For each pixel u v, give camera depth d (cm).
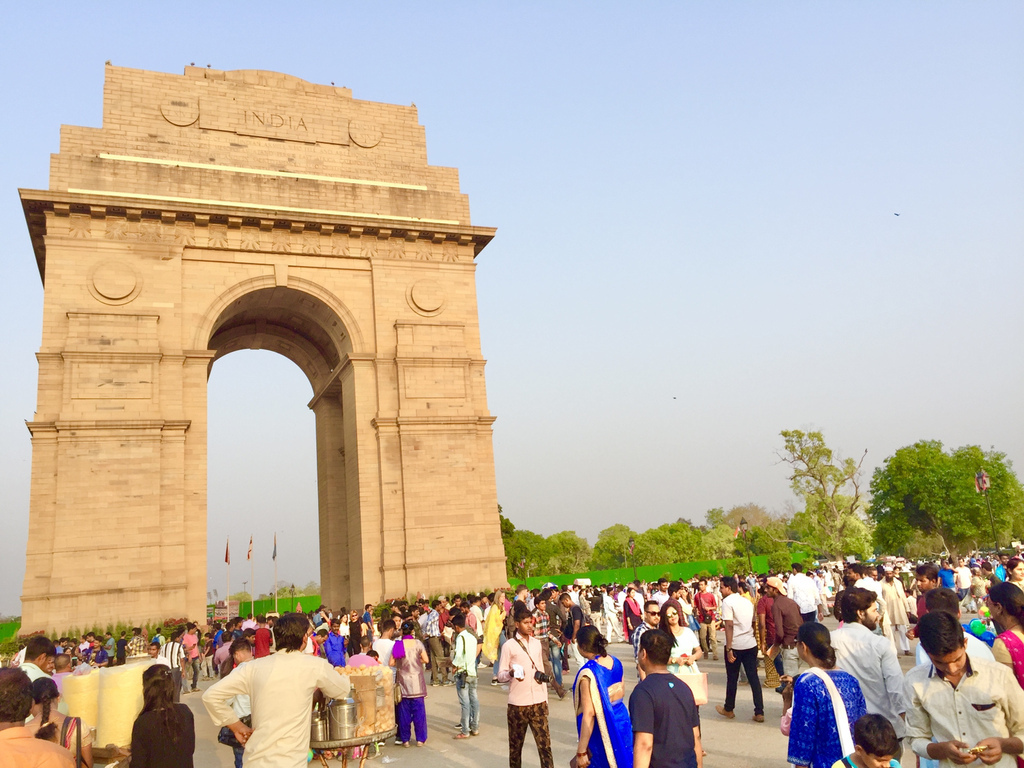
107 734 975
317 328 5122
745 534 6538
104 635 3575
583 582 4738
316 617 3612
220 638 2881
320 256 4662
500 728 1977
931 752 747
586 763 962
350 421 4653
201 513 4041
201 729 2272
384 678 1291
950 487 10038
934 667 785
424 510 4434
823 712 826
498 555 4544
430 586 4322
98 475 3841
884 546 11000
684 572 11469
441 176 5244
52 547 3700
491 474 4675
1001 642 863
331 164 4975
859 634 1021
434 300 4812
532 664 1353
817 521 8606
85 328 4016
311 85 5084
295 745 912
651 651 899
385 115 5228
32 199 3984
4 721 765
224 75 4862
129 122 4506
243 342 5325
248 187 4584
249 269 4481
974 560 5922
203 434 4156
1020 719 738
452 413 4650
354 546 4528
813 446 8625
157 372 4084
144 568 3800
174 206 4281
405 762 1652
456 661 1894
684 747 853
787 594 2331
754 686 1775
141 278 4181
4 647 3450
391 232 4791
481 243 5062
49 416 3875
